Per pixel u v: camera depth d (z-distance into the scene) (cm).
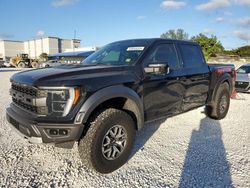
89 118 295
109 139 306
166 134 457
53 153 363
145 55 370
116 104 339
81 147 292
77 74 294
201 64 502
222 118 572
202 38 4381
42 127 270
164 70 344
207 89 512
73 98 271
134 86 335
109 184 284
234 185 282
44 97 274
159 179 295
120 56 388
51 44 9131
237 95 971
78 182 287
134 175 305
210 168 323
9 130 459
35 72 321
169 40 431
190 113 622
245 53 5381
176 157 356
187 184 284
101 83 296
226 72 573
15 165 323
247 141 425
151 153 370
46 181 288
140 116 344
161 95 386
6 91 984
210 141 423
